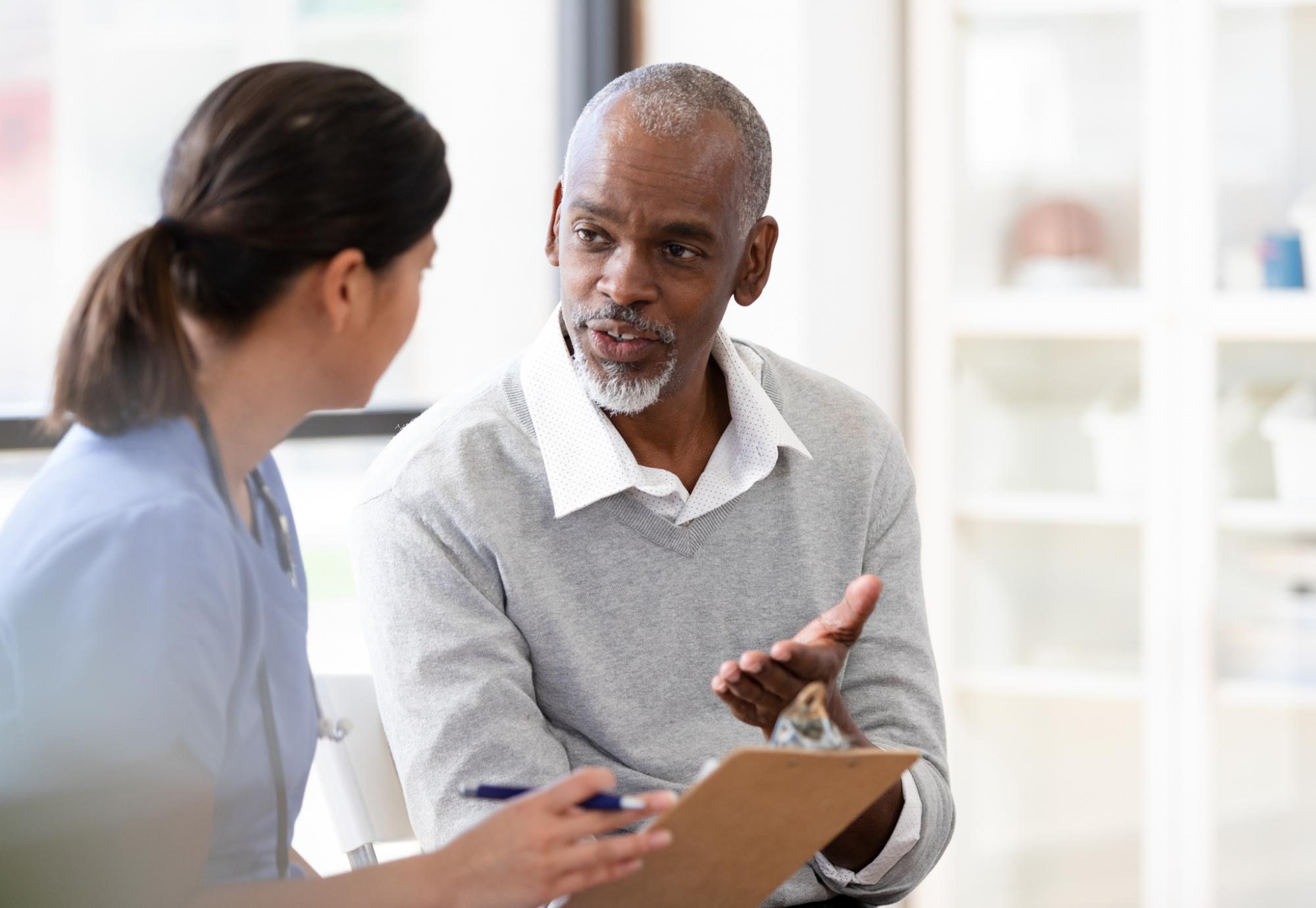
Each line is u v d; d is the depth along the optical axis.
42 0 5.21
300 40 5.68
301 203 1.90
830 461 2.86
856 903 2.72
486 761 2.44
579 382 2.65
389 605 2.56
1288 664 4.86
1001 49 5.15
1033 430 5.23
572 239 2.53
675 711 2.66
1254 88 4.94
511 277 5.79
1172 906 4.98
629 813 1.78
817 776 1.76
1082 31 5.09
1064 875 5.30
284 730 2.13
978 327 5.10
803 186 4.79
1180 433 4.92
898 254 5.22
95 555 1.81
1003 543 5.26
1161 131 4.90
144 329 1.84
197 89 5.47
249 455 2.05
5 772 1.81
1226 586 4.96
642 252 2.46
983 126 5.17
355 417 4.60
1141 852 5.23
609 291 2.47
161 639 1.80
